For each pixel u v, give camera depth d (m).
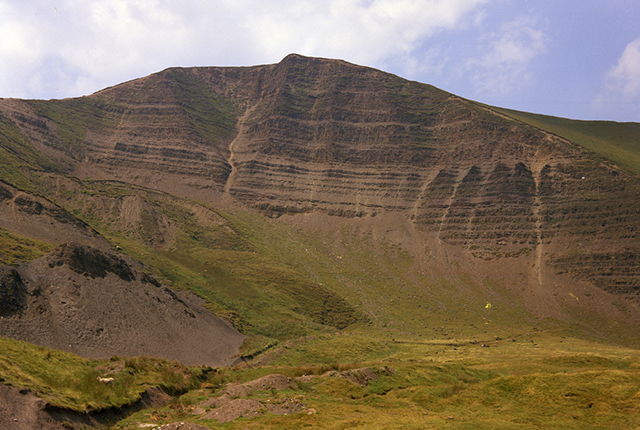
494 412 39.19
